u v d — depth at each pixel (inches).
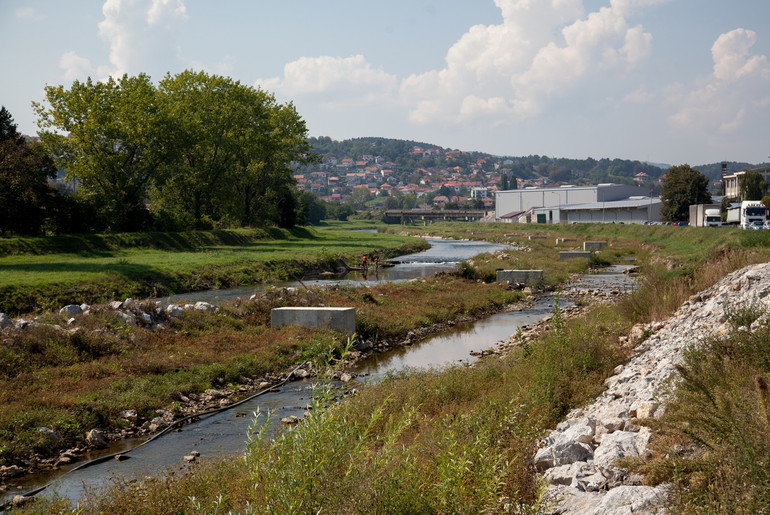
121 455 531.8
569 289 1711.4
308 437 231.5
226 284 1875.0
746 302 553.6
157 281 1692.9
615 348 616.4
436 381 604.4
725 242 1640.0
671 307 818.8
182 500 372.8
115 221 2647.6
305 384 780.0
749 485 228.5
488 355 908.0
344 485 226.5
